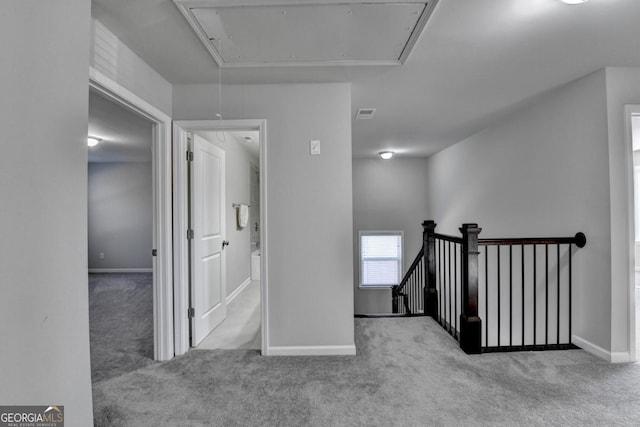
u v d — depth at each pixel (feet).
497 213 11.89
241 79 7.81
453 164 15.89
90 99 10.10
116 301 13.99
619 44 6.24
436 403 5.90
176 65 7.07
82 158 3.37
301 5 5.03
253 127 8.18
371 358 7.78
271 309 8.09
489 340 12.37
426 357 7.79
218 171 10.62
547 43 6.19
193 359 7.88
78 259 3.30
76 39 3.29
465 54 6.62
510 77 7.77
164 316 7.88
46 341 2.92
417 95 8.94
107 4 4.97
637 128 11.98
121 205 21.13
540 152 9.48
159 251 7.91
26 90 2.73
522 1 4.91
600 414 5.55
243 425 5.39
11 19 2.60
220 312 10.66
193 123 8.10
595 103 7.53
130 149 17.29
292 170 8.09
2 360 2.53
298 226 8.09
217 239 10.47
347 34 5.88
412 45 6.22
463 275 8.36
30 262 2.77
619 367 7.07
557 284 8.57
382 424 5.36
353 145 15.96
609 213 7.25
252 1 4.91
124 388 6.55
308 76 7.68
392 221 20.12
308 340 8.08
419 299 17.24
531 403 5.87
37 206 2.84
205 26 5.59
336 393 6.27
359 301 20.25
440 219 17.66
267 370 7.25
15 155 2.64
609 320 7.30
